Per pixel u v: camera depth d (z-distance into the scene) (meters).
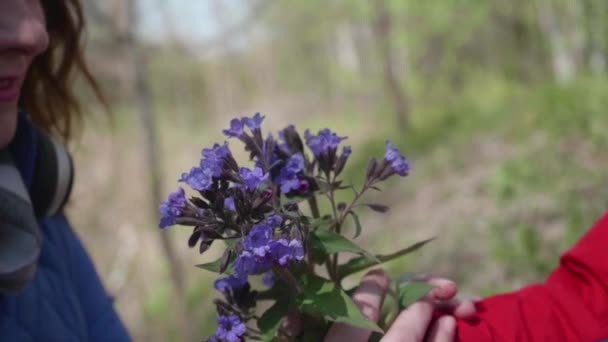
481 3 11.51
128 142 10.68
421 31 12.30
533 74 12.37
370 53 14.53
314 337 1.01
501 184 5.30
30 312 1.24
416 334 1.03
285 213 0.87
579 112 6.36
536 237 4.11
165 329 7.98
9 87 1.10
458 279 4.34
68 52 1.60
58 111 1.66
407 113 11.68
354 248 0.95
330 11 15.30
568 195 4.69
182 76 21.97
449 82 13.30
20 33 1.06
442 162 7.45
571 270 1.12
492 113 8.86
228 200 0.89
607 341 1.01
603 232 1.11
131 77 5.45
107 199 10.38
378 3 12.36
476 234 4.87
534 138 6.52
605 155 5.31
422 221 5.90
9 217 1.14
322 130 1.03
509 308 1.12
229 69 25.89
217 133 20.06
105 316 1.48
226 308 0.97
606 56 10.15
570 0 10.23
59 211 1.43
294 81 25.56
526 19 11.60
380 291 1.07
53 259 1.35
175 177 15.06
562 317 1.07
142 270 9.55
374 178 1.03
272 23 19.45
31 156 1.28
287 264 0.88
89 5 5.19
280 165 0.98
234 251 0.86
